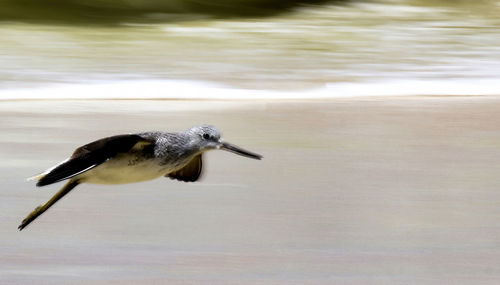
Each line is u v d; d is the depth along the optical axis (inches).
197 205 561.3
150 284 439.2
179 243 496.1
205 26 1259.2
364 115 817.5
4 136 726.5
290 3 1357.0
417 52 1110.4
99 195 575.8
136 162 400.8
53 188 592.7
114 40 1175.0
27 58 1050.1
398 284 441.1
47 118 792.3
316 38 1190.3
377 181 619.2
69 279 443.8
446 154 690.2
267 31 1234.0
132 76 975.0
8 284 436.8
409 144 719.7
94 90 911.0
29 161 658.2
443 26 1261.1
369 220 537.3
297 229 521.3
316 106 853.2
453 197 583.2
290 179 620.7
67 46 1125.7
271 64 1043.9
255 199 575.2
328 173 637.3
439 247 492.4
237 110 838.5
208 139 424.2
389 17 1311.5
